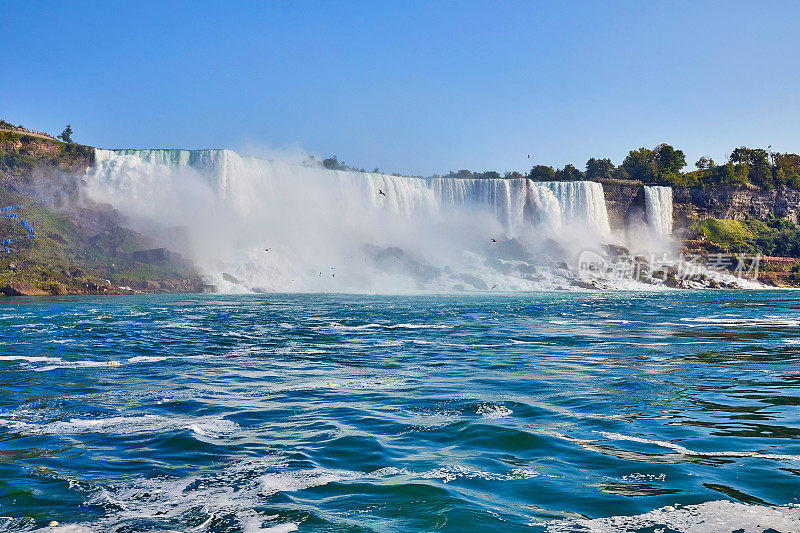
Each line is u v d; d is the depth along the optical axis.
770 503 8.52
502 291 112.69
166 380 19.72
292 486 9.38
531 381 19.05
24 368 22.31
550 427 12.94
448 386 18.27
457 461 10.59
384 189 125.69
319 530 7.72
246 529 7.80
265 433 12.66
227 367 22.67
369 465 10.42
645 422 13.39
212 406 15.53
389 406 15.37
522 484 9.34
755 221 177.00
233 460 10.78
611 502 8.58
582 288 119.31
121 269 100.44
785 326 39.38
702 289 130.12
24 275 91.94
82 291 91.12
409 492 9.02
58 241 102.88
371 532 7.63
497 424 13.16
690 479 9.52
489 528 7.69
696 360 23.64
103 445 11.77
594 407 15.02
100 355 26.09
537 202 139.50
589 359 24.12
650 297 88.56
